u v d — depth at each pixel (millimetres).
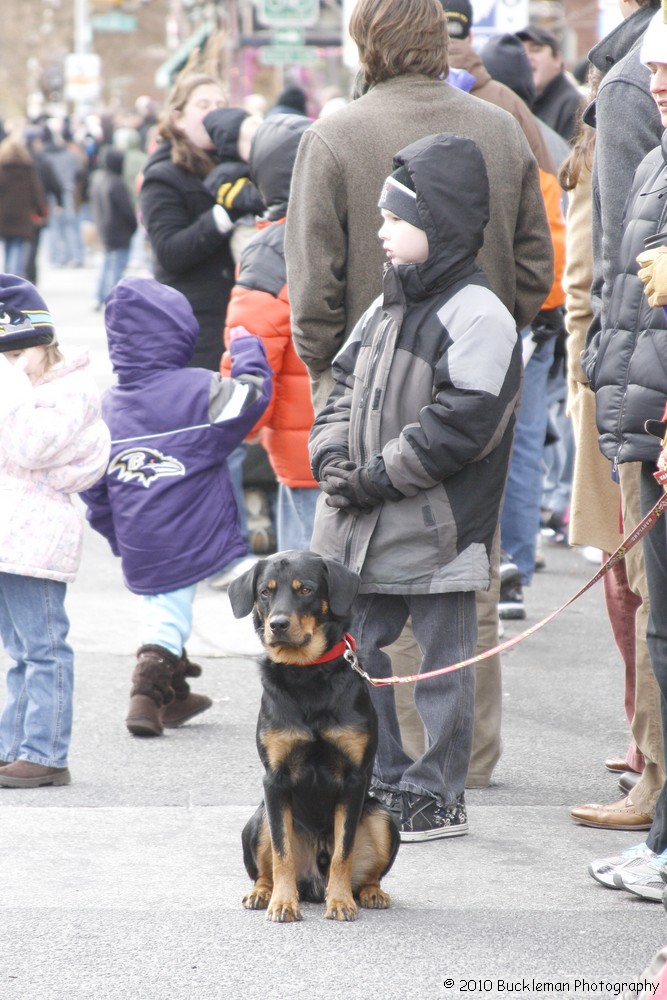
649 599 8414
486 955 7559
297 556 8062
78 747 11523
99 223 40656
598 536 10328
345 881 8094
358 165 9570
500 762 11117
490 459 8953
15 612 10602
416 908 8242
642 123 8820
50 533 10492
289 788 8109
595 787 10531
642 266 7648
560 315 14070
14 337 10305
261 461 17203
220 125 15688
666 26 7809
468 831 9562
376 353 8961
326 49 44531
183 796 10375
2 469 10453
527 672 13648
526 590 16641
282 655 7910
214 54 18594
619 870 8398
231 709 12648
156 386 12070
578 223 10570
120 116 59312
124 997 7078
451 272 8773
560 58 18188
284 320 12875
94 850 9266
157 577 11922
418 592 8922
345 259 9766
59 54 113750
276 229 13188
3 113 113688
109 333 12180
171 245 16078
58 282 50844
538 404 14633
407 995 7086
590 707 12586
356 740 7973
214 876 8812
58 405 10359
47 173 49500
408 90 9727
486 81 13500
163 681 11859
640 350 8023
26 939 7785
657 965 5625
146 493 11898
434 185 8633
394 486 8727
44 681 10570
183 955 7570
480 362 8625
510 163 9836
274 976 7309
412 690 10383
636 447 8055
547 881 8672
